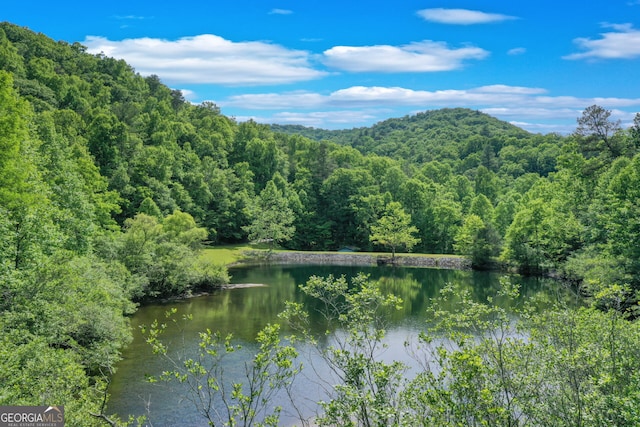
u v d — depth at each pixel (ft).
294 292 164.25
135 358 89.61
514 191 331.77
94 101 352.28
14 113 84.48
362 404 27.32
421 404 29.07
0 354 39.47
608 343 32.27
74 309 72.69
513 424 26.86
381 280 197.77
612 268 112.37
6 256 63.26
